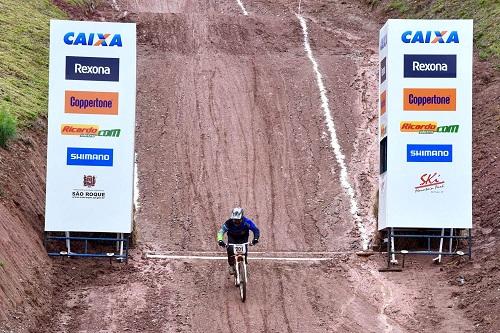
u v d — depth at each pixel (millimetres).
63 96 41531
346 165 54594
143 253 43094
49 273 38281
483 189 48188
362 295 38188
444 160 42312
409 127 42438
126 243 41500
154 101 63219
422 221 42062
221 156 55719
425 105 42438
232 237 38594
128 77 41875
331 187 51875
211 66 70312
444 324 34812
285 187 51969
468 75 42438
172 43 75688
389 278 40250
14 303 32188
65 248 42312
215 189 51594
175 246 44594
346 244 45156
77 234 42469
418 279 39969
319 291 38562
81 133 41562
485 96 59438
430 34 42469
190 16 83062
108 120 41719
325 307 36781
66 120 41531
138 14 83750
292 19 85375
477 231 44344
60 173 41344
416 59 42500
